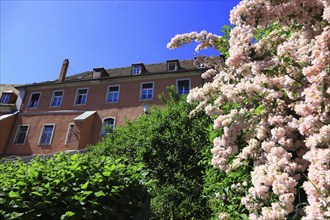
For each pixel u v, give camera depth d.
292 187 1.94
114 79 25.20
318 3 2.34
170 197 7.27
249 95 2.57
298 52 2.36
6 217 2.88
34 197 3.08
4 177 3.67
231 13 2.61
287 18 2.53
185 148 9.26
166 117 10.63
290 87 2.33
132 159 9.90
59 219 3.02
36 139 23.97
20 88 27.83
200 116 9.61
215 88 2.98
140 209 3.95
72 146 21.73
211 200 4.60
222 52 3.71
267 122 2.60
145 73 24.25
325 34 1.94
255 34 2.91
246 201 2.35
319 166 1.72
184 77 23.45
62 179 3.36
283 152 2.21
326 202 1.59
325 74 1.86
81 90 26.14
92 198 3.33
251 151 2.65
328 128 1.83
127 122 13.94
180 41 3.73
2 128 24.38
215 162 2.74
